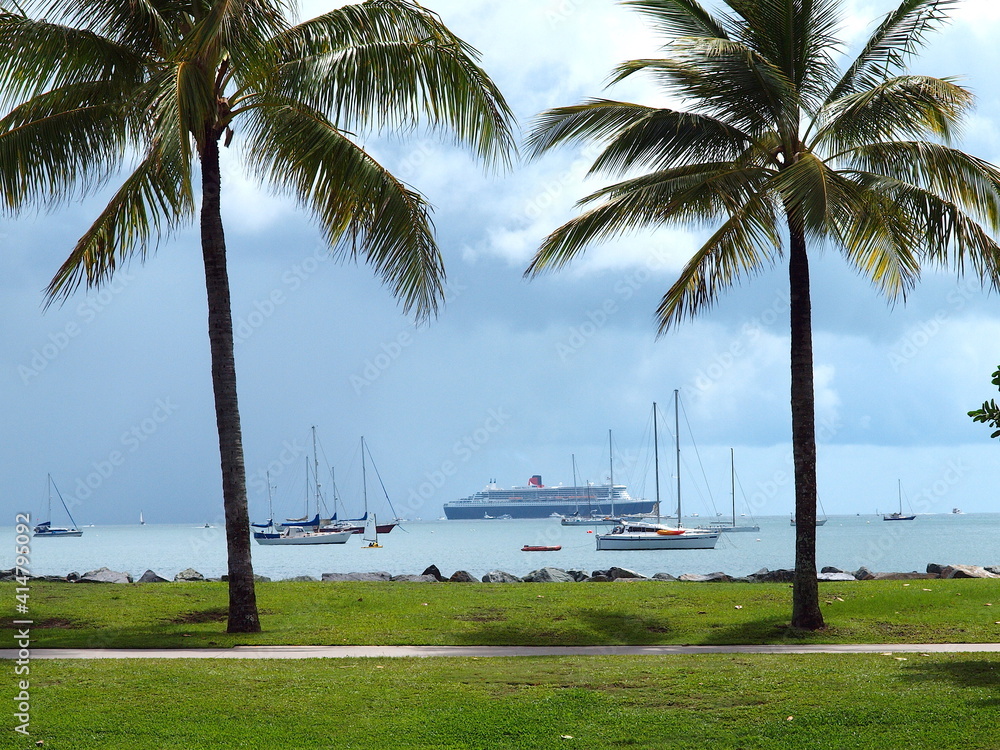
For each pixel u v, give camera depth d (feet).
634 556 296.30
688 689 40.09
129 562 302.04
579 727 34.94
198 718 36.27
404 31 57.52
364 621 61.67
